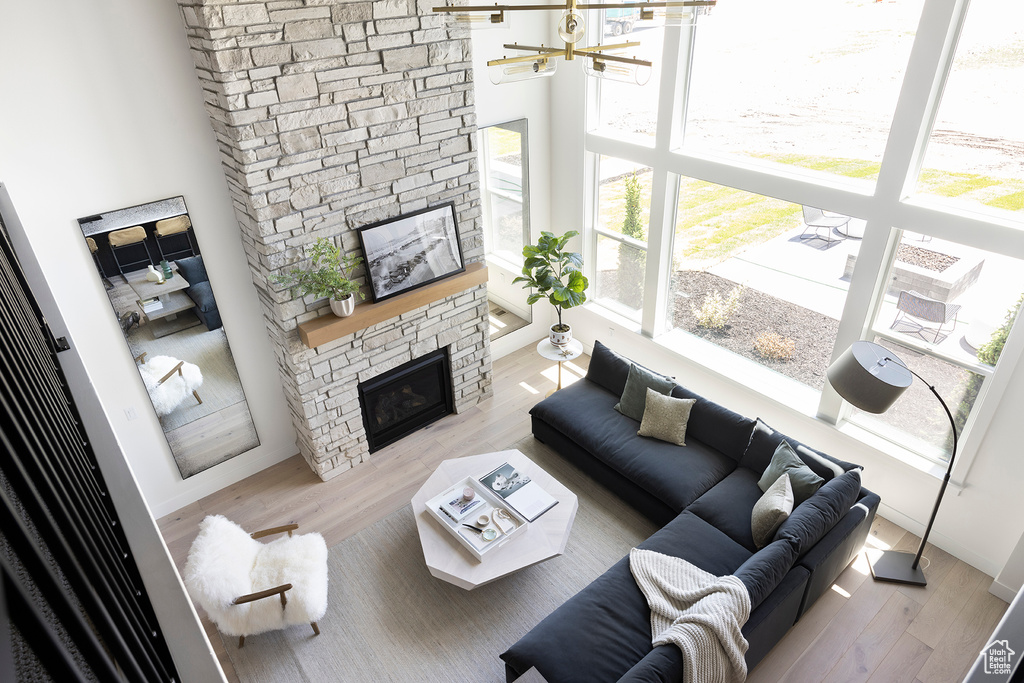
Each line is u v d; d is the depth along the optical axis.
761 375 5.39
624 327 6.19
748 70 4.54
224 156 4.25
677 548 4.00
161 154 4.11
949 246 3.93
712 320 5.58
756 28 4.39
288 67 3.97
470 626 4.09
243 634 3.77
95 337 4.24
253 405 5.16
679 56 4.79
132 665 0.77
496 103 5.56
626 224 5.90
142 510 1.31
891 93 3.90
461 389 5.96
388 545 4.69
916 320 4.26
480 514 4.27
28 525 0.65
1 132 3.58
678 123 5.09
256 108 3.95
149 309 4.38
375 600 4.29
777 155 4.59
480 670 3.84
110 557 1.15
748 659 3.50
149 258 4.27
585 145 5.79
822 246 4.57
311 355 4.81
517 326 6.77
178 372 4.67
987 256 3.79
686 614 3.28
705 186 5.11
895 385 3.51
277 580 3.86
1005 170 3.59
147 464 4.79
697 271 5.50
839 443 4.86
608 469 4.90
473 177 5.20
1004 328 3.85
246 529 4.85
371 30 4.21
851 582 4.30
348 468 5.43
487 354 6.00
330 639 4.05
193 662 1.13
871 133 4.07
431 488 4.58
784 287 4.91
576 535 4.70
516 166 5.98
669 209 5.41
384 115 4.49
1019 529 4.06
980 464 4.10
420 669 3.86
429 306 5.33
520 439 5.68
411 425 5.78
